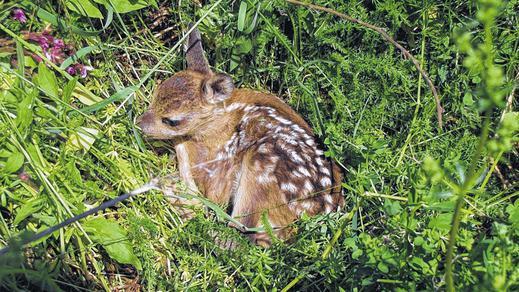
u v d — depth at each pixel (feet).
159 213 8.40
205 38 8.88
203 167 8.74
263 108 8.65
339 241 8.13
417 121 8.38
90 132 8.36
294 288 8.08
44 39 8.41
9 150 8.04
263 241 8.43
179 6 8.86
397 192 8.17
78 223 8.02
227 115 8.71
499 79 6.91
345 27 8.58
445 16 8.54
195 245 8.32
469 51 6.96
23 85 8.18
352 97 8.53
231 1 8.79
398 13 8.50
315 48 8.71
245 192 8.56
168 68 8.88
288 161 8.48
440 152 8.35
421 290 7.54
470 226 7.80
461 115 8.47
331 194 8.46
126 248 8.08
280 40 8.56
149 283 8.11
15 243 7.39
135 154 8.51
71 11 8.59
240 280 8.17
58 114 8.23
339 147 8.34
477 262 7.44
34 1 8.46
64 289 8.07
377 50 8.72
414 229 7.73
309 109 8.70
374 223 8.18
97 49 8.63
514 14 8.44
